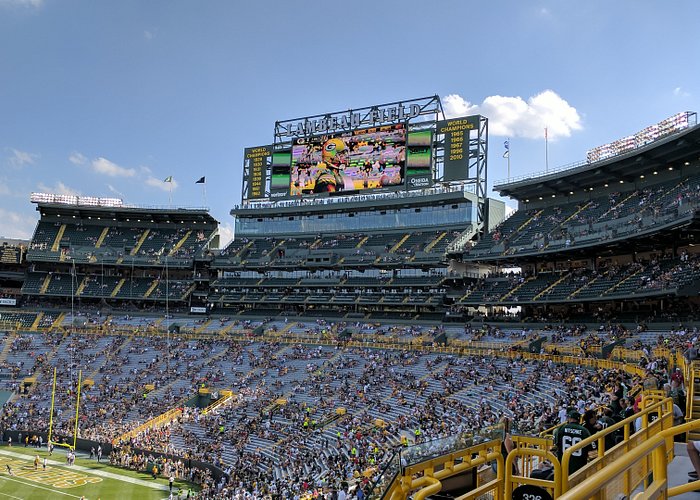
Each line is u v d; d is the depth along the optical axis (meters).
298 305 114.50
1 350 106.00
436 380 70.69
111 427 79.00
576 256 86.62
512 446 12.55
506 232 94.62
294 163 114.06
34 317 117.81
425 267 101.88
